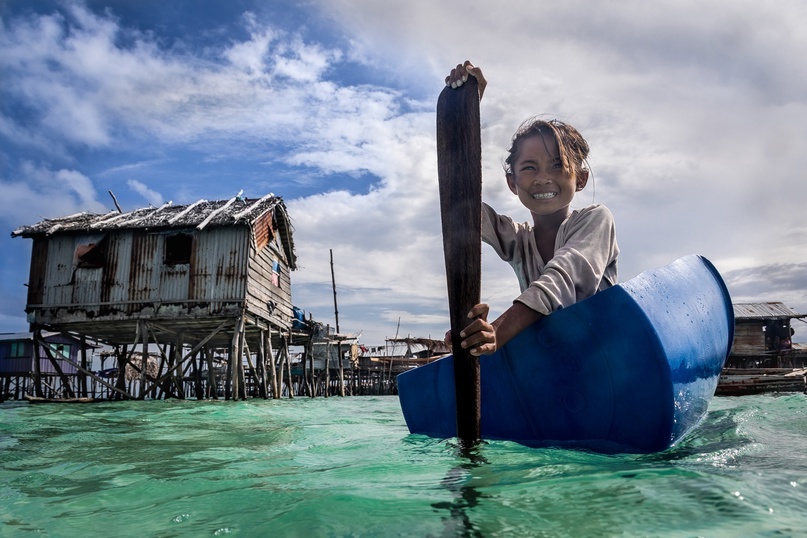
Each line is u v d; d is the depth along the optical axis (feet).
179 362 49.52
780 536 2.88
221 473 6.00
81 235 52.75
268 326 61.16
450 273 6.27
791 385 52.42
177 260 51.72
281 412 22.53
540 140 7.93
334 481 4.93
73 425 15.12
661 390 5.90
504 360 7.15
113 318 51.37
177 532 3.66
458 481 4.60
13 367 86.22
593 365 6.37
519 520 3.35
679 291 7.27
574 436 6.61
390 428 11.95
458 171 6.36
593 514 3.37
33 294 52.65
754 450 5.86
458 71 6.55
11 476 6.31
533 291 6.51
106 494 5.10
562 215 8.22
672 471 4.41
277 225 62.03
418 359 103.45
